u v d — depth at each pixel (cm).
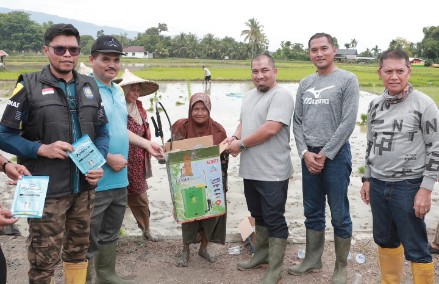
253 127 443
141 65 7144
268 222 440
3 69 4966
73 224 362
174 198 439
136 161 521
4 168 321
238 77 4369
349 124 410
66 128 334
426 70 6512
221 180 450
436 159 350
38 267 344
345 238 437
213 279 459
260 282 441
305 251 491
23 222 613
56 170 333
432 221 639
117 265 486
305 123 439
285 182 441
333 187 425
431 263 378
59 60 325
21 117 322
